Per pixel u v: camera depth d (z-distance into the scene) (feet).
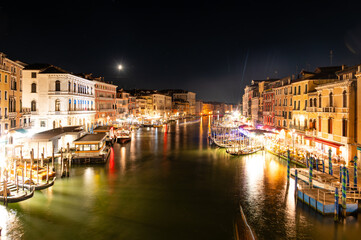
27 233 53.78
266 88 211.20
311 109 115.03
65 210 63.98
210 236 53.62
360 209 60.44
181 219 60.39
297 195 69.51
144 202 69.51
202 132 239.91
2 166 79.71
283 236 52.70
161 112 393.91
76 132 124.26
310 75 129.90
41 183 78.74
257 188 79.77
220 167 105.50
